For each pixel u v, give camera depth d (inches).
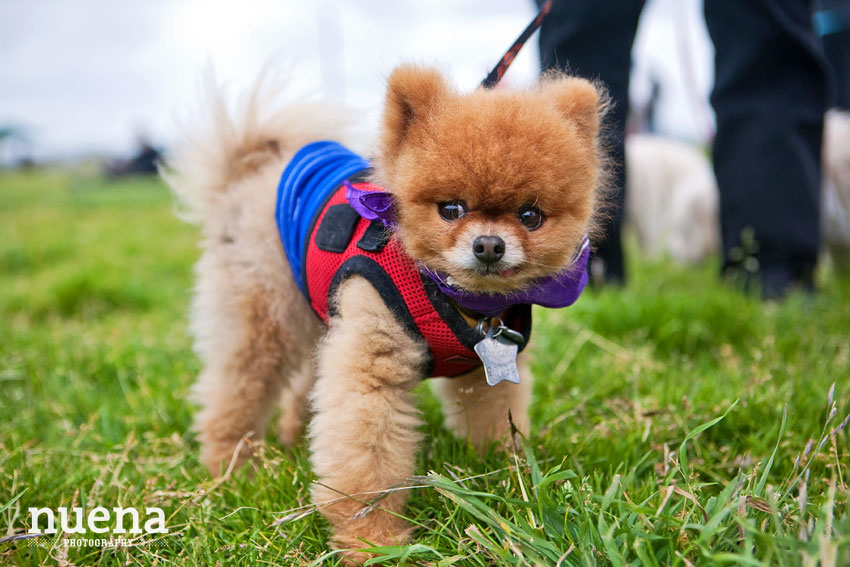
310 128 26.0
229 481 22.8
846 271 51.1
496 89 19.1
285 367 24.9
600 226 20.5
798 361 30.0
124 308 47.9
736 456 23.0
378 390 19.3
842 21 54.5
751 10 37.8
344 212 20.7
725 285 41.7
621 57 33.9
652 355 33.3
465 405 22.8
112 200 130.3
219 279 24.7
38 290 48.6
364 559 18.6
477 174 17.0
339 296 20.1
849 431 23.2
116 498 22.1
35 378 32.7
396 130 18.7
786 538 14.8
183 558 19.2
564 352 32.9
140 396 30.8
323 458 19.3
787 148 38.9
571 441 23.6
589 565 15.9
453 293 18.8
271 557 18.8
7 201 131.0
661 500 18.3
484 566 17.3
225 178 25.6
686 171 64.4
